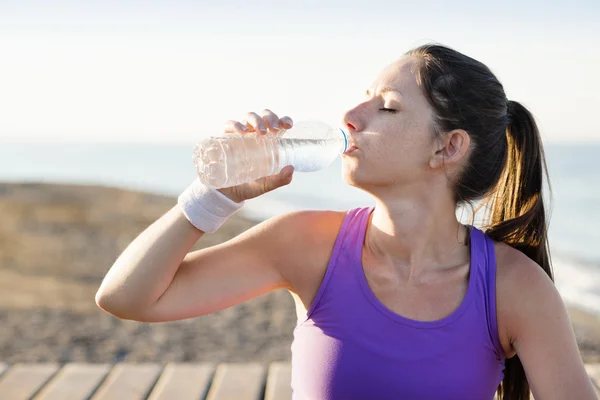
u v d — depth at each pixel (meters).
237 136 1.87
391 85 1.84
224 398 3.12
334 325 1.86
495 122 1.92
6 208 18.39
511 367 2.12
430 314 1.85
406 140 1.83
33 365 3.51
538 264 2.06
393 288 1.87
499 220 2.12
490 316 1.84
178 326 6.59
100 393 3.19
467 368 1.82
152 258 1.84
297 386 1.93
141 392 3.21
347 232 1.93
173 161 54.03
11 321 6.73
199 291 1.91
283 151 1.94
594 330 7.21
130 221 16.83
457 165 1.89
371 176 1.85
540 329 1.82
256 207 22.02
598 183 28.55
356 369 1.83
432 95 1.83
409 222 1.87
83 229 14.88
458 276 1.88
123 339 6.17
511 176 2.09
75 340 6.12
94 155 64.94
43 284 8.85
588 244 16.02
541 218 2.08
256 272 1.96
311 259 1.94
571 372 1.79
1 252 11.35
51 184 27.09
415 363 1.80
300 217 2.01
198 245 12.60
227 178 1.82
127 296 1.84
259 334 6.35
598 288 10.84
